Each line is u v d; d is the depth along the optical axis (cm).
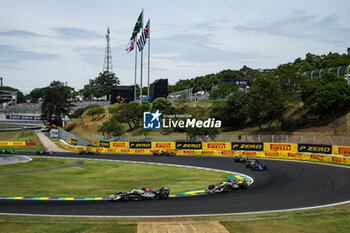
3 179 3531
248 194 2558
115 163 5203
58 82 13288
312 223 1719
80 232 1582
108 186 3114
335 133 5881
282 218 1817
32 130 13375
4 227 1664
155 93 11775
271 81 6981
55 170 4406
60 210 2066
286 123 7031
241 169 4156
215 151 5956
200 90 16800
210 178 3547
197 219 1808
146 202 2289
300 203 2211
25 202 2338
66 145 8300
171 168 4475
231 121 8362
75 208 2122
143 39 11712
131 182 3366
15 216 1909
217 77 16262
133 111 9650
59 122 12631
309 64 13162
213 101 10012
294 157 5022
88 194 2659
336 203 2194
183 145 6359
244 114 7969
